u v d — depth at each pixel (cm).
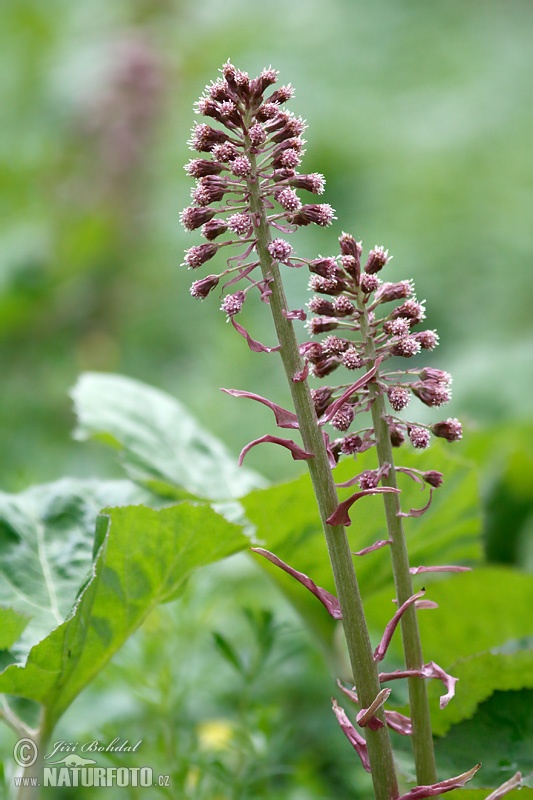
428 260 246
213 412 183
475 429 135
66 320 222
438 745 99
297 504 102
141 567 98
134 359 211
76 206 235
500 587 111
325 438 90
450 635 112
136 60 243
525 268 239
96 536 98
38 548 103
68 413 194
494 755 98
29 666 96
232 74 90
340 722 91
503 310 230
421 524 106
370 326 93
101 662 99
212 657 121
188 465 112
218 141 91
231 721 117
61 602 101
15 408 194
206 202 90
